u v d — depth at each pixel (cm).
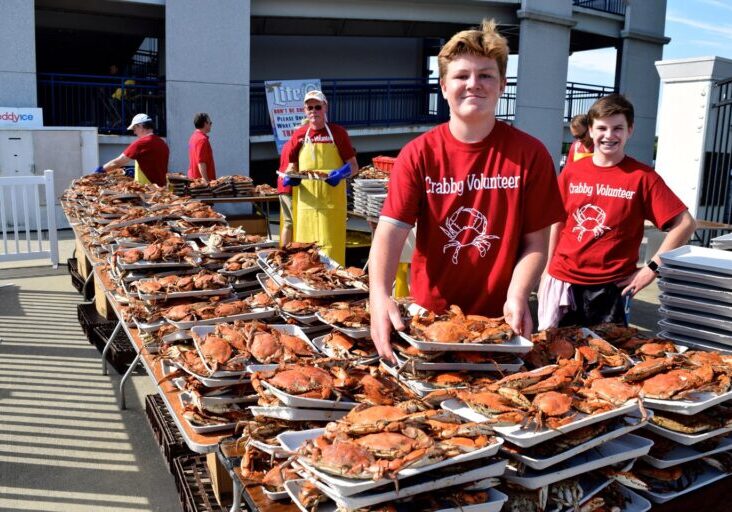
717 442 223
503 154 243
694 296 327
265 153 1589
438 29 1806
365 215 692
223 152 1398
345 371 223
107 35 1560
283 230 688
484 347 219
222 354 254
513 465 185
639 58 2041
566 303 373
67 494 353
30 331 618
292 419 209
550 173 246
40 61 1930
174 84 1330
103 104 1403
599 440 189
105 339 534
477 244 250
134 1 1296
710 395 214
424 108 1956
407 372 221
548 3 1744
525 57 1742
